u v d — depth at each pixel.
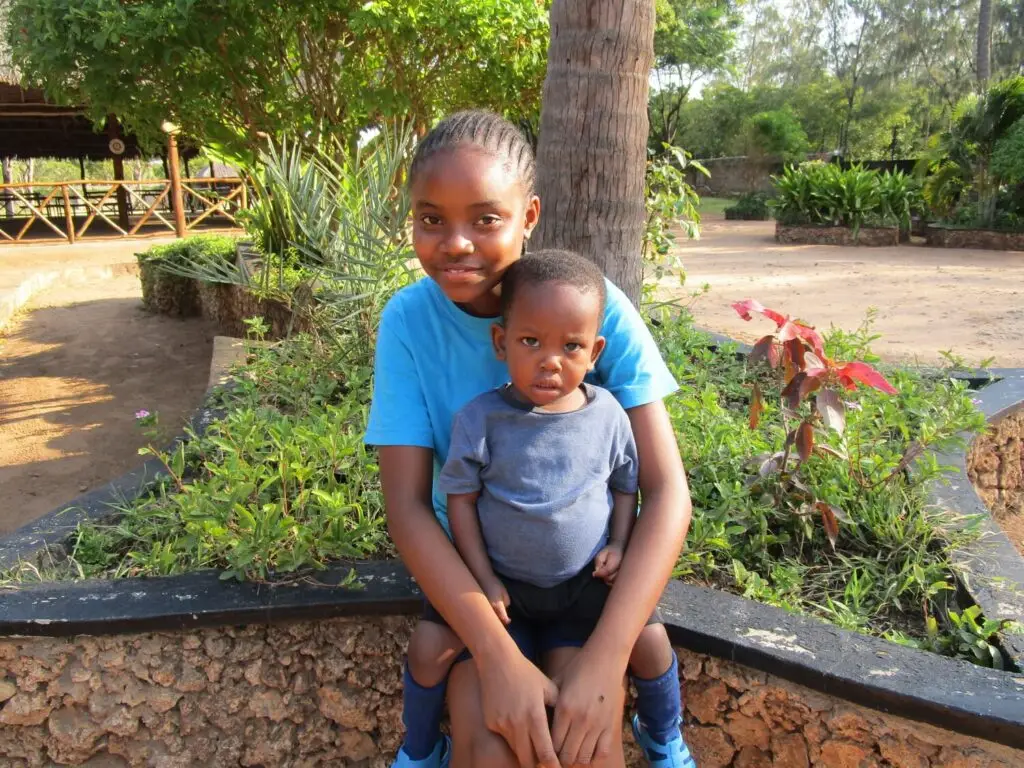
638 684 1.53
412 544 1.49
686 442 2.47
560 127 2.99
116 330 7.86
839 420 2.03
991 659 1.67
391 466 1.58
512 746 1.33
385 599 1.81
